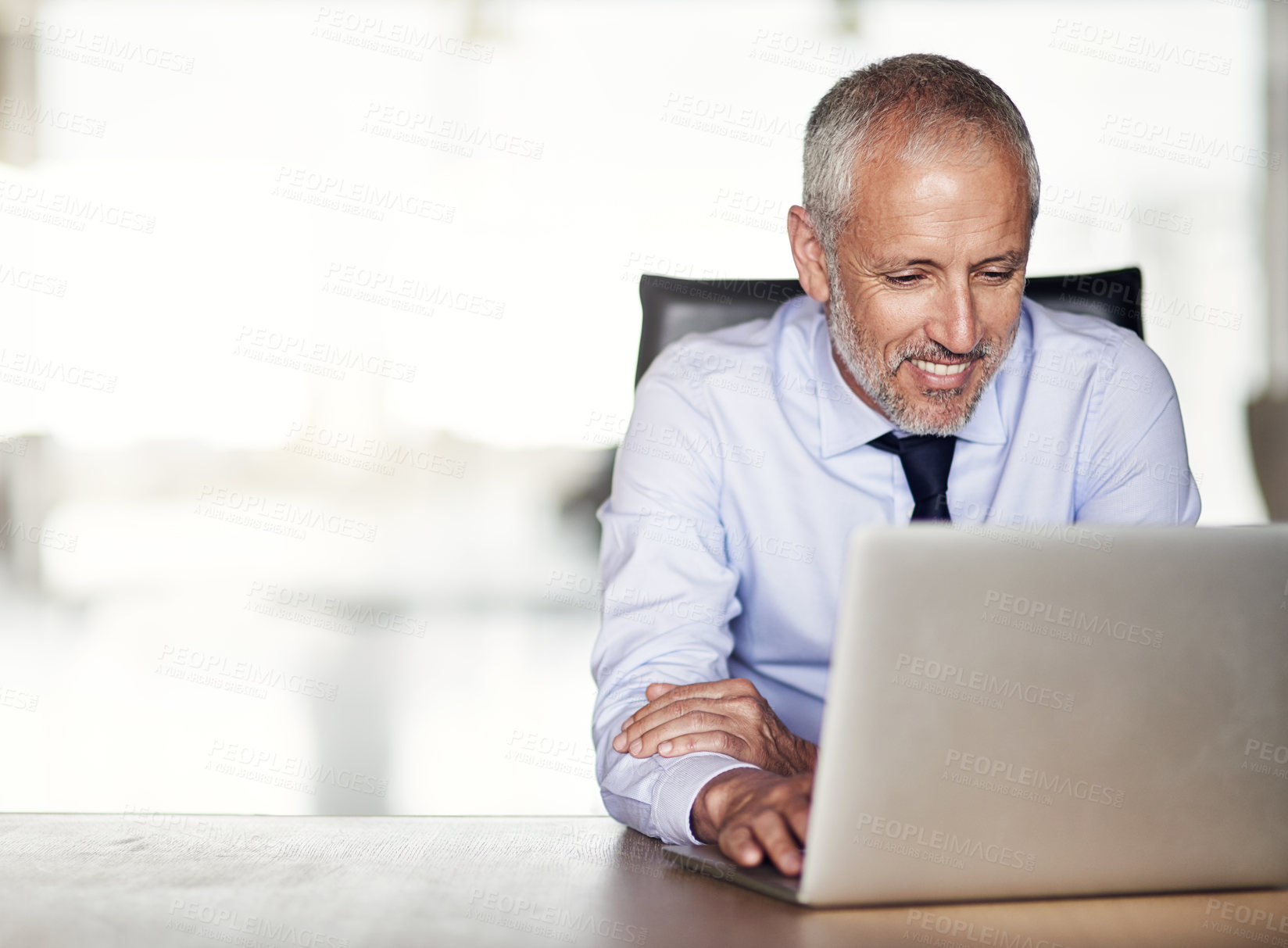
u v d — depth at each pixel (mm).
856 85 1290
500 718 3531
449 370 8070
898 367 1330
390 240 8094
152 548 5949
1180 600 729
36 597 5008
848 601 693
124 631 4508
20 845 882
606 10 8125
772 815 824
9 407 7562
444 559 5812
